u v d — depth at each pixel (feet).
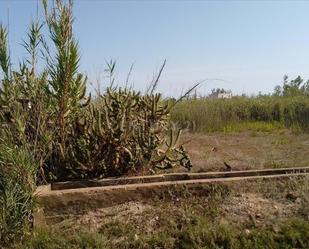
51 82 17.25
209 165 23.24
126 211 16.03
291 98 51.93
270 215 15.38
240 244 13.76
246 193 17.26
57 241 13.99
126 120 20.11
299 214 15.55
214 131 41.06
